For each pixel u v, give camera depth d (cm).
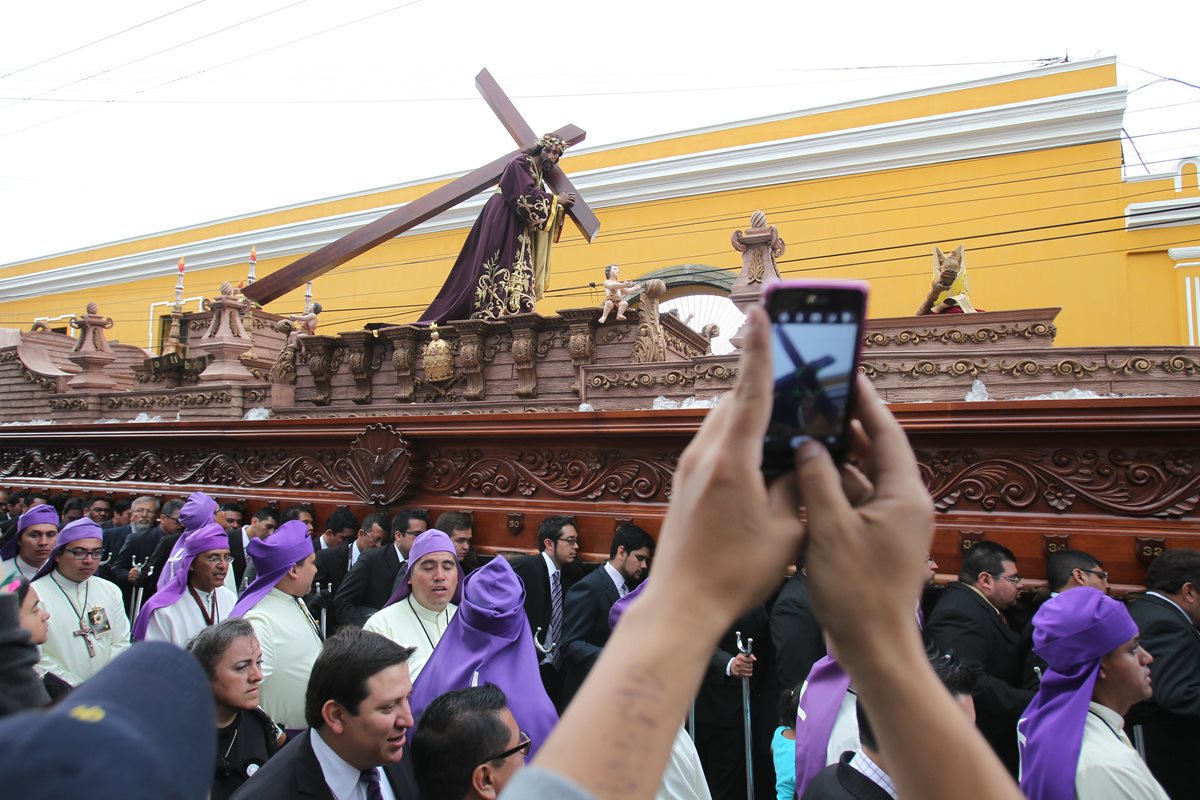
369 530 642
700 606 72
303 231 2186
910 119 1567
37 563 520
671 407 614
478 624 365
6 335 1291
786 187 1684
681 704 70
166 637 446
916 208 1570
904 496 78
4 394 1128
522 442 653
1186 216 1362
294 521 453
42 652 459
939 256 699
